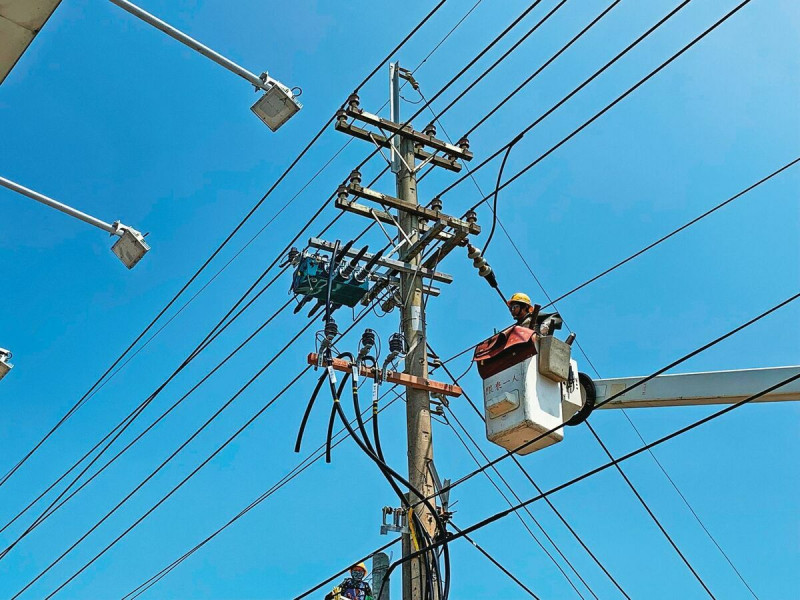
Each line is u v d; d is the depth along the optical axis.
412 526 9.69
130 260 10.97
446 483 10.01
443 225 10.97
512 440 8.57
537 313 8.84
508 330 8.66
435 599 9.37
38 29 6.70
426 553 9.41
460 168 12.34
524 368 8.46
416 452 10.14
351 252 11.09
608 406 9.04
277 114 8.95
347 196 11.25
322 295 11.13
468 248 11.04
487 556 10.50
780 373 8.43
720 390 8.59
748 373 8.55
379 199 11.34
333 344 9.98
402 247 11.32
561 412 8.60
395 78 12.83
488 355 8.71
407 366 10.61
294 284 11.07
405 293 11.13
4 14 6.54
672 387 8.80
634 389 8.98
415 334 10.84
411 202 11.60
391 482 9.52
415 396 10.47
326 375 9.83
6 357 12.28
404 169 11.86
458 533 9.00
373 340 10.14
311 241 11.02
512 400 8.38
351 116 11.63
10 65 6.96
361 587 13.18
